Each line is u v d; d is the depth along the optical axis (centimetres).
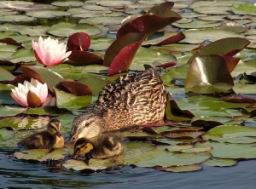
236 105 1398
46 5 2169
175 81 1529
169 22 1678
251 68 1577
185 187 1112
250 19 1984
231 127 1277
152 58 1655
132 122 1379
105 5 2152
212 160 1177
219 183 1120
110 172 1161
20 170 1170
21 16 2030
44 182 1129
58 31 1869
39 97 1398
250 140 1234
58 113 1387
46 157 1209
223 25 1916
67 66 1628
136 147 1239
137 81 1442
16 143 1261
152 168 1167
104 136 1272
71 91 1451
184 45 1761
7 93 1470
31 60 1648
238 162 1176
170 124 1338
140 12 2058
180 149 1215
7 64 1638
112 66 1566
